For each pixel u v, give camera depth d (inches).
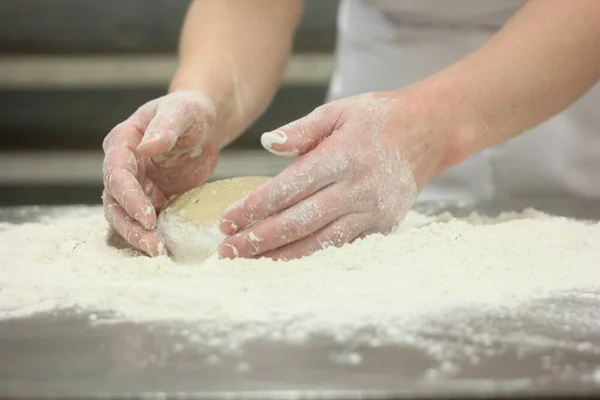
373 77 55.1
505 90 36.2
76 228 38.3
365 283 27.6
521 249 31.4
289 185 30.2
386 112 33.3
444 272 28.6
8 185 75.2
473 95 35.8
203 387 19.0
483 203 46.0
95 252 33.5
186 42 46.8
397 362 20.6
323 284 27.5
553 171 52.1
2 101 73.6
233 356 21.3
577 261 30.6
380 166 32.0
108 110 74.2
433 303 25.7
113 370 20.4
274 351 21.6
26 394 18.7
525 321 24.1
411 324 23.8
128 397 18.4
